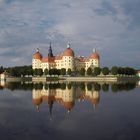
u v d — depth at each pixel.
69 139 27.91
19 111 46.31
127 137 28.55
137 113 43.47
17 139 27.81
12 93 85.88
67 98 69.81
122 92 88.44
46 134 29.94
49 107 51.78
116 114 42.53
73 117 40.00
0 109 48.91
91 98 69.44
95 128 32.53
